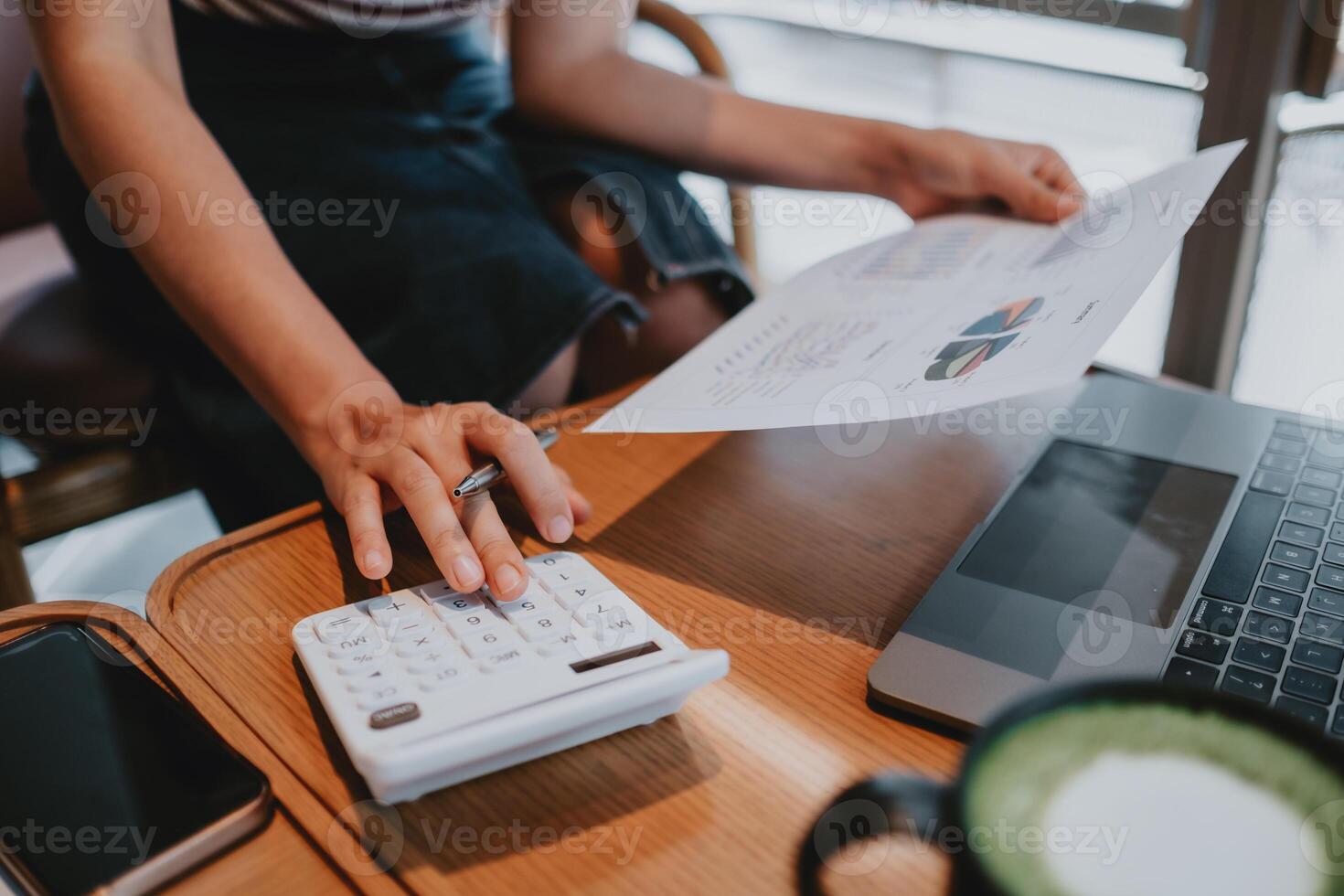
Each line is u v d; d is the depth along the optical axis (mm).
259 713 379
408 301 701
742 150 792
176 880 315
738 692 389
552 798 342
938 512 503
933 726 367
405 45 847
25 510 743
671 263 767
